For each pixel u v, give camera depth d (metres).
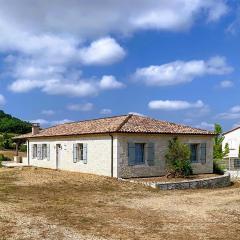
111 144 26.30
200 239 11.66
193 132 29.59
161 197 20.23
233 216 15.17
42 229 12.25
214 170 31.70
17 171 28.88
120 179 25.27
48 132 35.31
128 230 12.53
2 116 94.50
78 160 29.98
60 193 20.00
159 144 27.94
